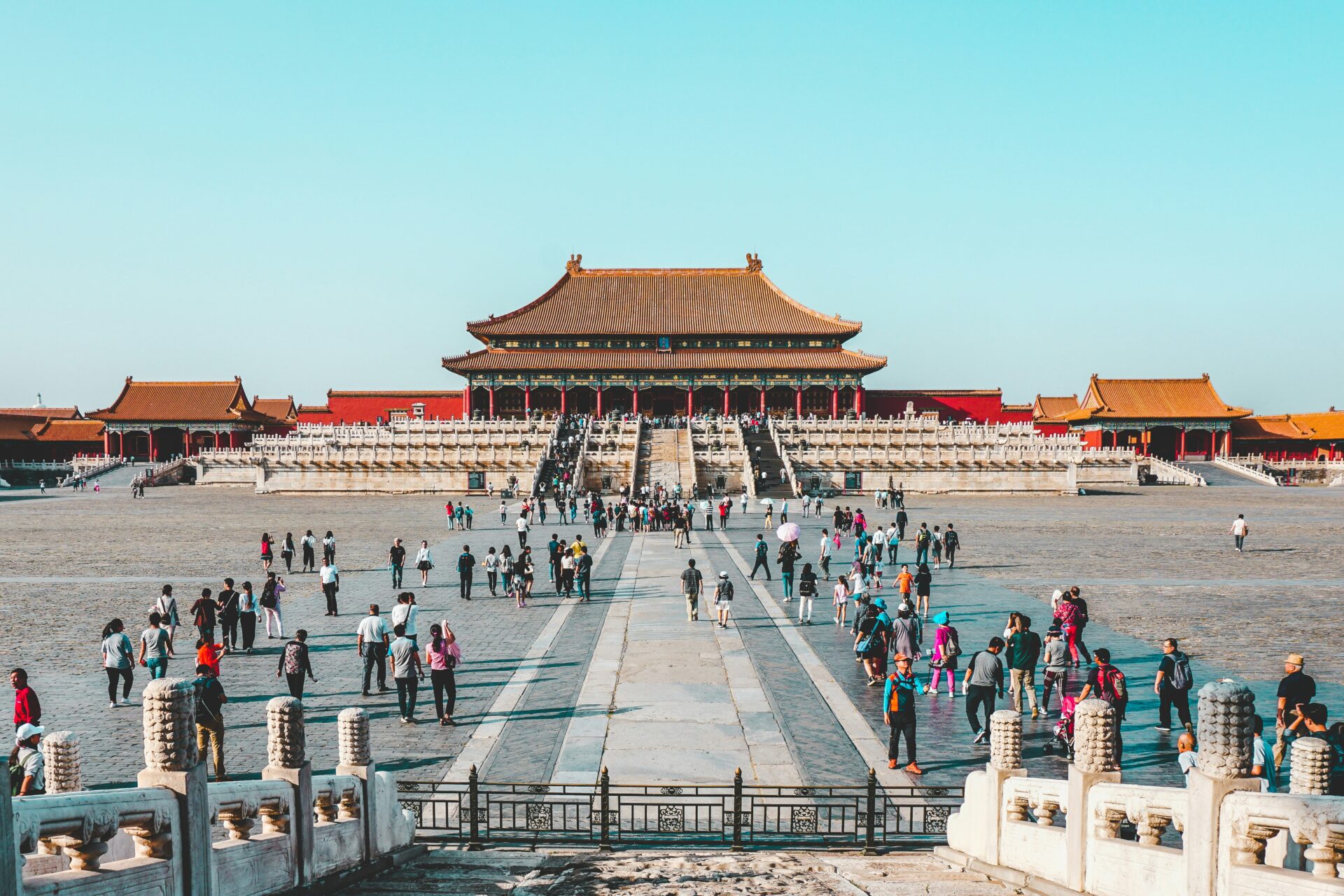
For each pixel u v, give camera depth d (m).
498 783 15.03
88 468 130.25
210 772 17.30
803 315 150.25
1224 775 7.97
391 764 18.27
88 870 7.57
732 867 12.32
